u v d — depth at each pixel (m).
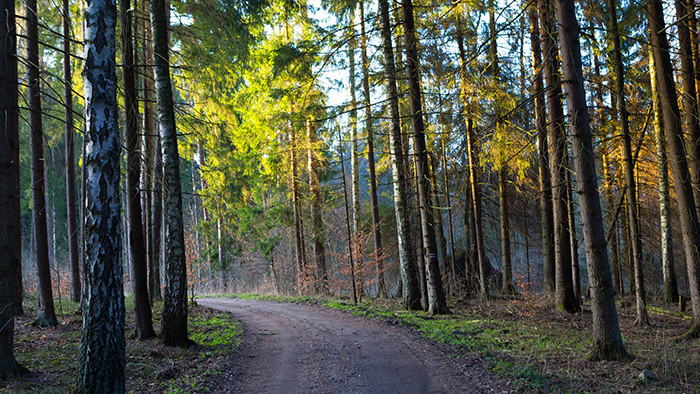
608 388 6.05
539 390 6.12
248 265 29.44
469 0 12.44
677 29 10.04
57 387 6.27
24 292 16.52
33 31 11.17
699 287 8.84
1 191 6.57
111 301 5.36
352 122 15.05
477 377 6.90
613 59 10.22
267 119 19.06
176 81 15.17
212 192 18.48
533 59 13.83
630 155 9.90
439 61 13.89
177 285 9.52
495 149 11.95
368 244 23.02
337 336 10.50
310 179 22.50
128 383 6.89
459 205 20.72
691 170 9.78
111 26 5.67
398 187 14.02
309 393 6.53
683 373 6.52
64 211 38.94
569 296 12.79
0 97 6.71
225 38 12.90
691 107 9.74
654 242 18.59
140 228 10.07
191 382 6.99
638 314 10.51
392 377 7.13
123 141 9.91
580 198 7.76
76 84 14.77
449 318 12.19
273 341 10.32
